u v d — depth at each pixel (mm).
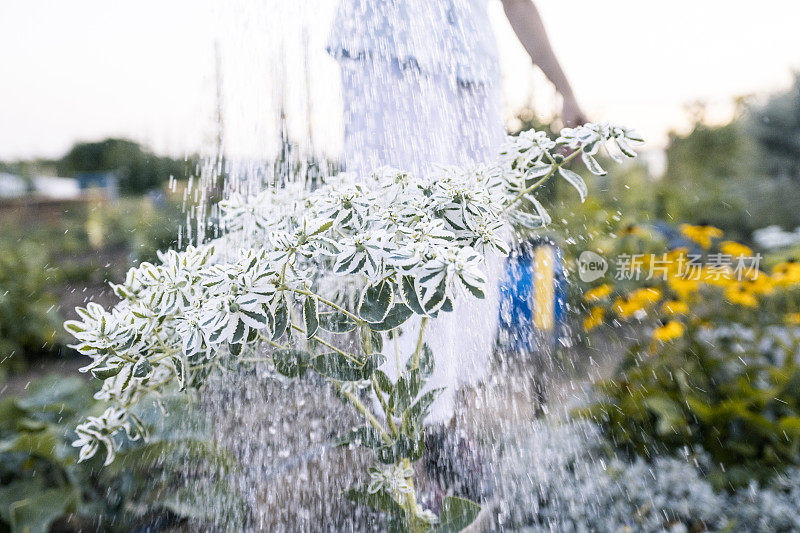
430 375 843
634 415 1314
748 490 1132
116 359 703
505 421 1188
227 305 622
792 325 1478
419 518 799
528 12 1344
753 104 6070
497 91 1387
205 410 999
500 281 1333
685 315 1504
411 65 1244
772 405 1318
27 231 6680
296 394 1038
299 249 641
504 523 980
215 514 911
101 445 799
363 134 1269
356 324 728
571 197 2566
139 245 2992
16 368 2652
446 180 785
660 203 3871
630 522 1057
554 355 1413
